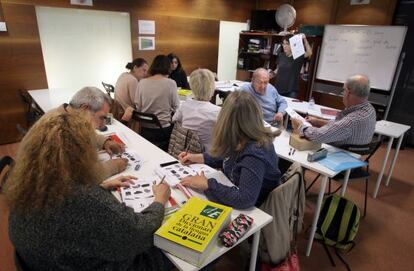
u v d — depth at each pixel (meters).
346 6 4.87
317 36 4.94
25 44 3.71
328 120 2.67
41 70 3.93
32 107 3.29
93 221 0.80
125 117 2.63
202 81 2.06
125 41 4.74
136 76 3.29
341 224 2.11
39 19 3.80
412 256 2.06
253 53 6.00
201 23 5.53
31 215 0.76
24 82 3.83
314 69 5.14
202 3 5.49
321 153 1.99
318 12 5.25
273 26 5.69
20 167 0.78
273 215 1.40
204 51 5.79
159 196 1.19
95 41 4.41
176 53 5.36
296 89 4.61
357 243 2.18
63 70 4.21
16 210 0.77
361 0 4.65
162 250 0.99
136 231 0.90
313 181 2.94
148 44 4.93
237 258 1.93
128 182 1.40
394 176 3.33
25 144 0.81
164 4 4.96
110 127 2.30
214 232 1.00
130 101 3.06
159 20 4.94
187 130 1.98
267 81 3.01
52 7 3.85
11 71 3.69
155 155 1.80
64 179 0.76
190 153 1.79
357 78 2.21
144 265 1.09
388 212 2.62
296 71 4.49
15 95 3.81
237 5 6.08
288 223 1.47
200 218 1.06
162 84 2.69
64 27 4.05
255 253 1.32
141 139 2.07
